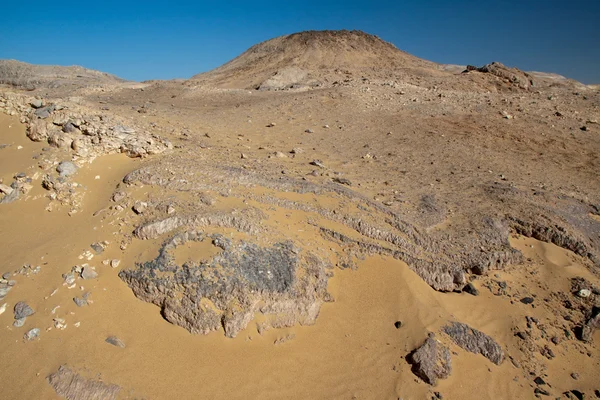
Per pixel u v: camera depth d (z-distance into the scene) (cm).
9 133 792
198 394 438
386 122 1426
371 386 466
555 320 587
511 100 1691
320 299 533
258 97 1902
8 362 452
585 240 711
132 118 1124
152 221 573
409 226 653
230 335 477
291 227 606
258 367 466
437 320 536
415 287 570
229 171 719
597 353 556
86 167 716
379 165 1002
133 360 456
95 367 447
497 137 1295
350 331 518
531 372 518
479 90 2495
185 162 746
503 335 558
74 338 472
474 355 515
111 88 2167
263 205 636
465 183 888
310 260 549
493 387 491
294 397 448
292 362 477
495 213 741
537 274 650
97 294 512
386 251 605
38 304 504
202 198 619
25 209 653
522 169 1040
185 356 464
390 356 496
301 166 907
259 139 1179
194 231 548
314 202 670
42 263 548
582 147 1245
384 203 728
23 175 693
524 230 720
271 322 498
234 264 509
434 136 1278
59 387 432
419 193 804
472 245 653
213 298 486
